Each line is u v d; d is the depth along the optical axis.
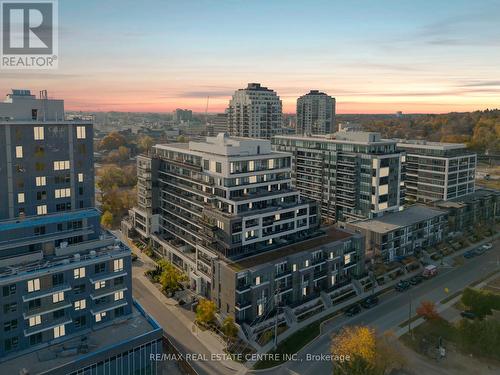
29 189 87.06
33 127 85.94
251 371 87.12
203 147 132.38
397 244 146.12
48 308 80.62
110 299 89.31
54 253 88.88
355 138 171.00
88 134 93.50
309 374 86.12
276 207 122.50
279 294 108.44
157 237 147.38
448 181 185.75
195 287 120.88
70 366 73.56
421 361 89.75
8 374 72.12
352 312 110.00
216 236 114.81
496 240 171.25
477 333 91.12
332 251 119.69
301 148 187.25
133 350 81.31
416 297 120.44
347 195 167.75
